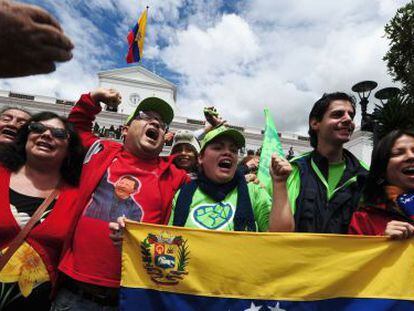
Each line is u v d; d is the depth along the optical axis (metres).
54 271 2.65
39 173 2.92
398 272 2.34
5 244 2.59
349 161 3.10
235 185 2.86
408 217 2.52
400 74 8.62
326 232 2.73
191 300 2.34
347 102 3.06
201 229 2.45
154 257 2.39
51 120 3.01
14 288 2.46
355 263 2.37
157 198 2.76
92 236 2.55
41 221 2.67
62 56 0.67
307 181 2.97
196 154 4.35
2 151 2.95
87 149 3.23
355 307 2.30
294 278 2.36
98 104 3.52
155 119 2.98
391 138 2.73
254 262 2.38
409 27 8.44
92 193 2.74
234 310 2.32
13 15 0.60
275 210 2.52
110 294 2.49
